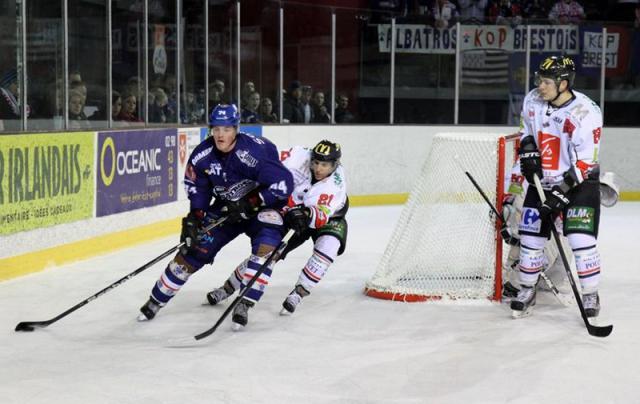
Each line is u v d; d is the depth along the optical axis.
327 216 7.68
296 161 7.84
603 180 8.34
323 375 6.14
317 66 18.45
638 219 16.67
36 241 10.24
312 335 7.36
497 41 19.75
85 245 11.31
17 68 10.31
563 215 7.90
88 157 11.31
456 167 9.03
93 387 5.82
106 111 12.44
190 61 15.05
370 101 19.22
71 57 11.60
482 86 19.83
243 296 7.20
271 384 5.91
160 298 7.75
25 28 10.37
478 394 5.74
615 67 20.39
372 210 17.94
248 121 17.03
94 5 12.07
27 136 9.97
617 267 11.17
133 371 6.20
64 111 11.38
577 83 20.28
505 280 9.05
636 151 20.23
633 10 22.75
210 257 7.70
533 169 7.73
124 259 11.27
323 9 18.38
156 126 13.53
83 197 11.22
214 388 5.81
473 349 6.91
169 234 13.66
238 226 7.79
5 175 9.59
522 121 8.07
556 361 6.56
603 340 7.23
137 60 13.25
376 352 6.80
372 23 19.02
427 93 19.55
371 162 18.95
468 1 22.22
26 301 8.66
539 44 19.94
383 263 9.26
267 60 17.42
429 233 9.14
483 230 8.94
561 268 8.90
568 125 7.64
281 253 7.60
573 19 22.30
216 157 7.37
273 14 17.42
